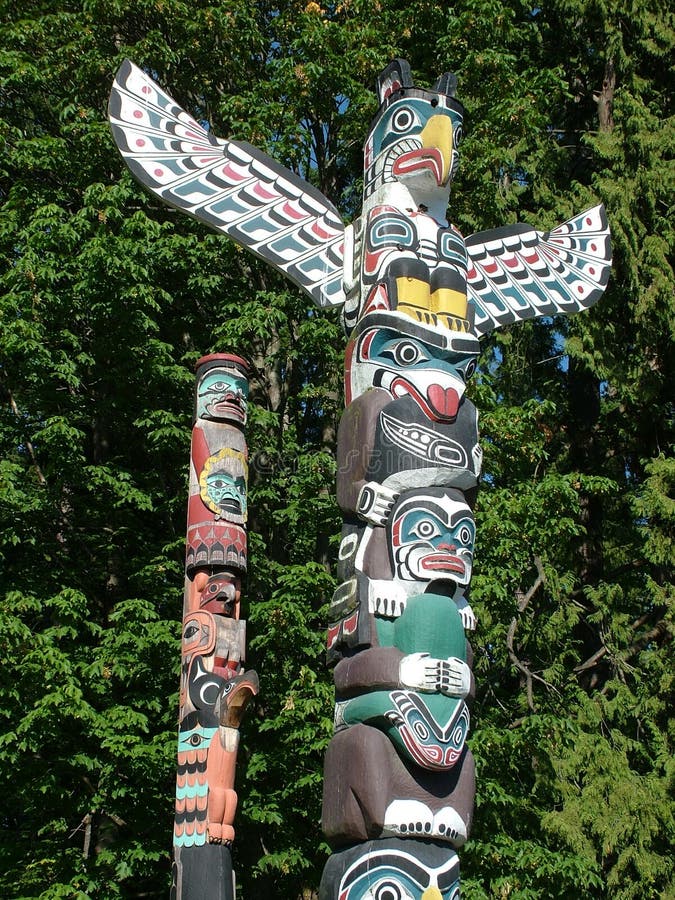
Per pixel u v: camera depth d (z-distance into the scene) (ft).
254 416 50.11
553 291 36.91
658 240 64.85
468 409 28.48
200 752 30.14
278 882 49.52
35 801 45.16
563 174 73.41
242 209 31.89
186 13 56.75
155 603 49.37
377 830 23.47
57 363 48.19
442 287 29.71
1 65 54.70
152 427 51.37
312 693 45.27
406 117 32.30
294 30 59.47
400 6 62.03
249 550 48.52
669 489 63.31
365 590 25.73
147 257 50.52
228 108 55.57
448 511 26.55
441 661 24.71
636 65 70.08
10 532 46.68
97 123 52.70
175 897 28.78
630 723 63.10
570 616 60.39
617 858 57.21
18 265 48.08
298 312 54.49
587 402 73.26
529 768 56.75
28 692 42.75
